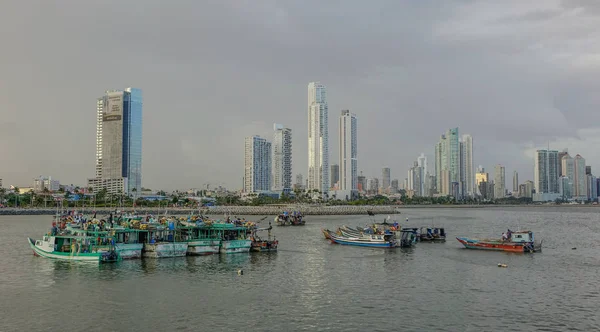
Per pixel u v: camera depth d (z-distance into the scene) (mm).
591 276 89938
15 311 65188
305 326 59156
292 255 116938
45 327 58531
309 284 82562
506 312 65375
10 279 84875
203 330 57531
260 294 75000
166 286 80188
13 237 157500
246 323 60219
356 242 137500
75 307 67125
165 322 60500
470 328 58719
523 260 109312
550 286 81250
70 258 102500
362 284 82750
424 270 96250
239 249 118750
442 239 150125
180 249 110188
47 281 83438
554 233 190500
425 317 63000
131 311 65188
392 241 132625
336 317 62875
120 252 103375
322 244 141625
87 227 107312
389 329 58188
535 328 58812
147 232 109625
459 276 89938
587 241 155875
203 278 86938
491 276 89938
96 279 85125
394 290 78125
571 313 65000
